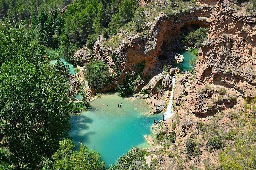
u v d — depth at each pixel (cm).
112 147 7156
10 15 14762
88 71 9269
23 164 5797
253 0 5409
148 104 8538
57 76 7050
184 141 5331
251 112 4994
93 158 5203
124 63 8944
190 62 9512
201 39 10238
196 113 5422
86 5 12231
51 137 6122
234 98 5188
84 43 11212
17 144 5816
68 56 10888
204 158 4872
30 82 5756
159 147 6150
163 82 8638
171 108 7719
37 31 12838
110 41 9450
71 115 8262
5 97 5569
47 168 5397
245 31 5269
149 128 7638
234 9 5359
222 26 5441
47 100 5962
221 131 5031
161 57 9869
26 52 7169
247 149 4616
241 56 5303
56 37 12562
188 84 6700
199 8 10600
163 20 9612
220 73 5319
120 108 8481
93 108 8531
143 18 9606
